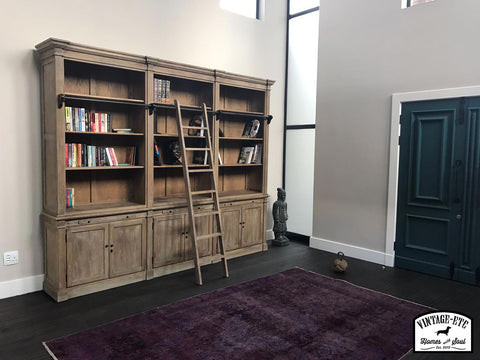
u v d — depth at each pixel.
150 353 2.58
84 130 3.61
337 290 3.78
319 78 5.22
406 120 4.39
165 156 4.50
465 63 3.92
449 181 4.09
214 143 4.54
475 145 3.89
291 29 5.75
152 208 3.97
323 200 5.27
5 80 3.38
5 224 3.47
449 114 4.05
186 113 4.68
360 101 4.80
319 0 5.19
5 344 2.68
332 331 2.92
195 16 4.71
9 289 3.51
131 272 3.88
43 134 3.55
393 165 4.50
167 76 4.41
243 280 4.04
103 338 2.77
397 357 2.58
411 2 4.46
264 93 5.09
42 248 3.69
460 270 4.06
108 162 3.81
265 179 5.15
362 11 4.73
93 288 3.62
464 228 4.02
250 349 2.65
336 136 5.08
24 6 3.43
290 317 3.15
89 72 3.84
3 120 3.40
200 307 3.33
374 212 4.73
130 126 4.15
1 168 3.42
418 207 4.34
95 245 3.60
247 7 5.46
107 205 3.88
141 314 3.17
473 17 3.85
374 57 4.64
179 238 4.25
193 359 2.51
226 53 5.06
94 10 3.86
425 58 4.21
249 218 5.01
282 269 4.43
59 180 3.35
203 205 4.46
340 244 5.09
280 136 5.86
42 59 3.45
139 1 4.18
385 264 4.63
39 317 3.10
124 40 4.09
